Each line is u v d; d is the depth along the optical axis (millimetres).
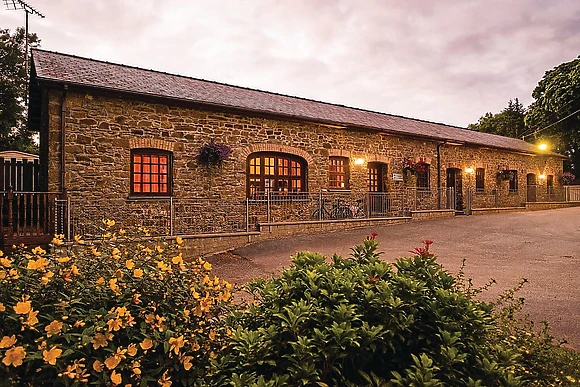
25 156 17438
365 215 13125
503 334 3125
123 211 9055
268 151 11477
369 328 2049
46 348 1633
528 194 20734
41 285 1954
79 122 8617
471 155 17516
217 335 2297
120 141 9094
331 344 1979
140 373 1823
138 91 9086
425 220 14289
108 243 2635
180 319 2176
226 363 2041
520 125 36469
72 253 2350
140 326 1979
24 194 7230
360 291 2379
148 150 9570
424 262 2744
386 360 2230
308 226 11359
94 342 1743
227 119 10680
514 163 19906
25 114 21984
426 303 2338
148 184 9547
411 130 15273
